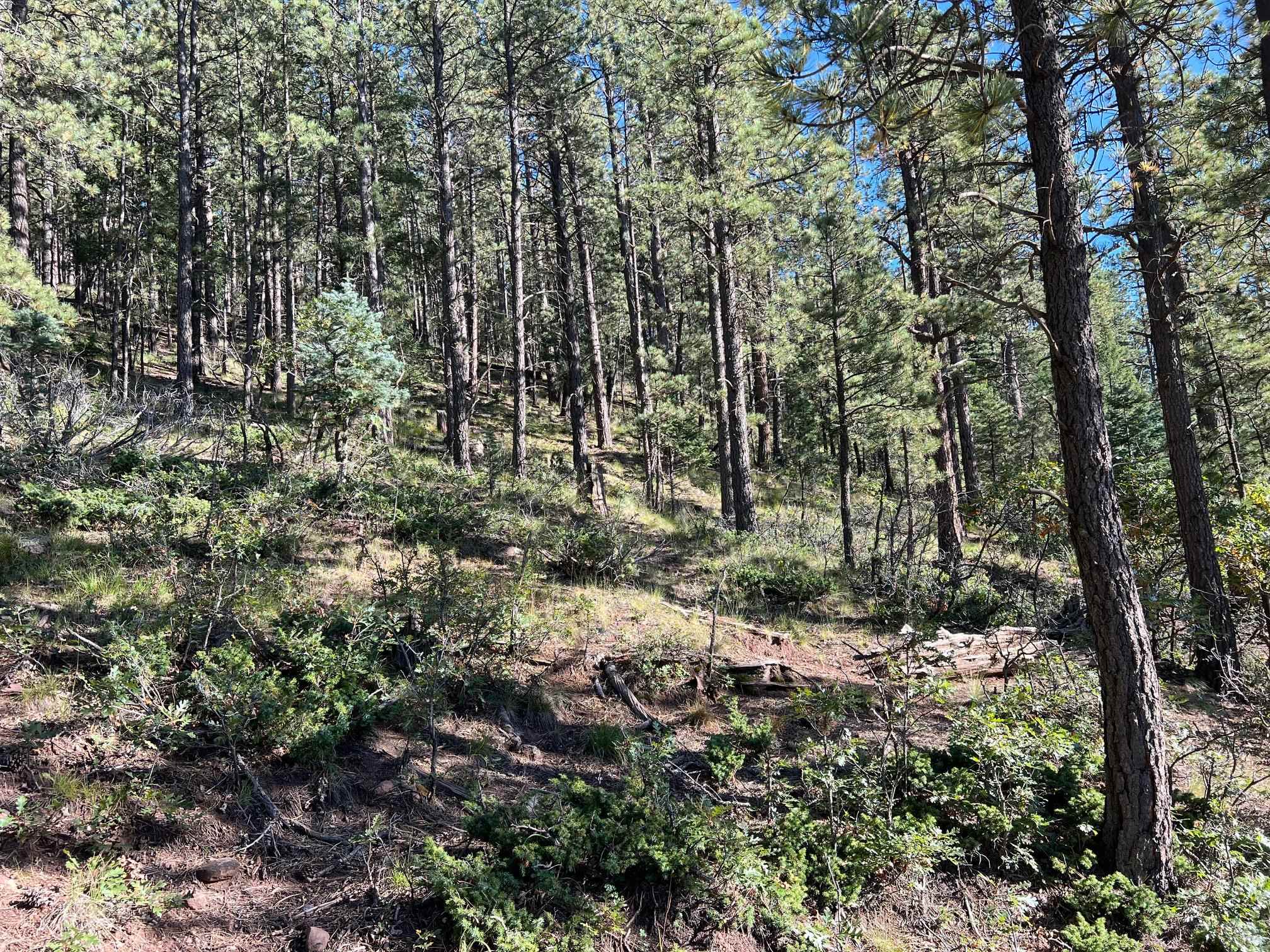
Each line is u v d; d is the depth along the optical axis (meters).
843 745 5.73
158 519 7.31
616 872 4.07
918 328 13.31
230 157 19.84
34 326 11.86
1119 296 18.72
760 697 7.41
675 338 25.55
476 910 3.57
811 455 20.72
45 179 14.22
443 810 4.76
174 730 4.52
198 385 20.75
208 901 3.70
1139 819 4.68
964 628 9.73
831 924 4.22
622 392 32.66
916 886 4.48
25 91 12.25
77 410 9.46
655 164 18.80
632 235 20.56
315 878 4.00
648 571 11.17
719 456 16.53
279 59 20.77
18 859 3.53
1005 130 6.06
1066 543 10.44
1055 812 5.23
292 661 5.64
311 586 7.12
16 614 5.17
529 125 18.42
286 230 19.08
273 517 8.30
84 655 5.19
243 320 29.69
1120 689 4.68
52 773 4.09
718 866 4.29
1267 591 9.08
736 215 12.79
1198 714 7.86
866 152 4.99
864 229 12.55
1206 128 8.60
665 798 4.65
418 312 32.03
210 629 5.36
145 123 18.80
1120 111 8.01
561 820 4.34
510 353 30.16
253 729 4.75
